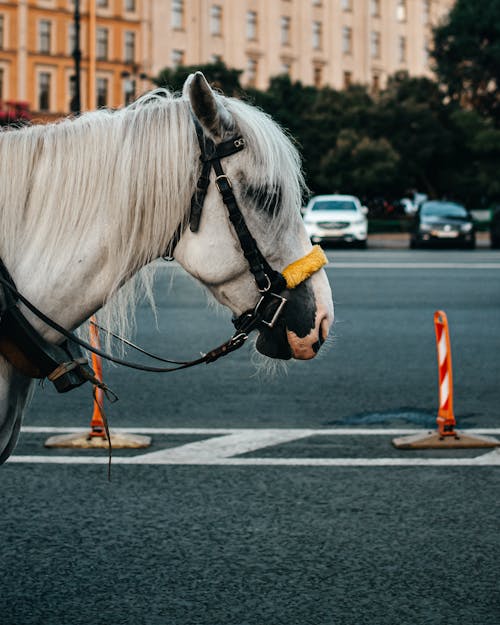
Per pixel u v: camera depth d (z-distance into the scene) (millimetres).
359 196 55281
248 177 3014
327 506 5516
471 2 58094
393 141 54844
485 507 5508
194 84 2910
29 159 3166
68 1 70312
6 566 4582
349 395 8852
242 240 3020
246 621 3969
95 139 3143
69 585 4355
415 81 57781
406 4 94000
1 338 3086
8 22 67812
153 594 4254
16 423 3297
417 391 9062
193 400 8609
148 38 73688
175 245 3139
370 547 4844
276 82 54844
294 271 3053
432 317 14297
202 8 76750
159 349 11297
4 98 68188
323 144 52188
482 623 3961
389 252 31219
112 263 3119
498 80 58250
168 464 6422
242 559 4676
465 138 55938
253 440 7117
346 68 88375
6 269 3113
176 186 3055
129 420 7797
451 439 7020
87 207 3113
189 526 5160
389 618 4000
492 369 10234
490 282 19922
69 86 70875
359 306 15648
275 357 3154
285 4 82688
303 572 4508
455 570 4535
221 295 3131
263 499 5645
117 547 4844
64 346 3244
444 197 60188
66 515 5336
